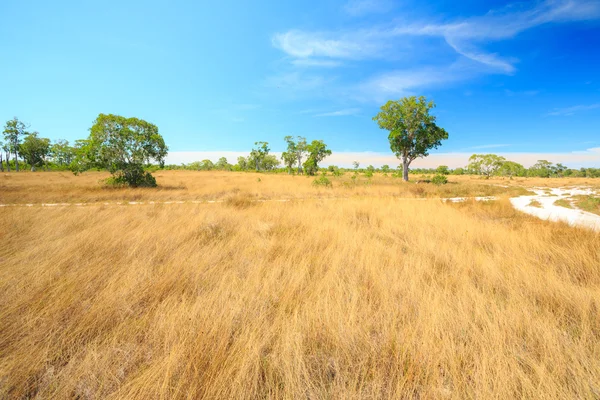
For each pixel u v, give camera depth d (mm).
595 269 3799
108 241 5133
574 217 9961
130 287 3225
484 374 1879
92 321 2574
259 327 2469
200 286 3430
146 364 2059
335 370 2055
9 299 2900
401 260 4340
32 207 8883
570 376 1938
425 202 11117
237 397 1790
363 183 24844
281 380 1965
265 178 33250
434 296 3021
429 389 1854
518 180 44000
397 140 32625
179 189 18984
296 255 4543
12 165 68312
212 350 2125
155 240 5289
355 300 2863
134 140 19547
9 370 1938
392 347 2256
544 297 3082
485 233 6023
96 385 1912
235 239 5488
